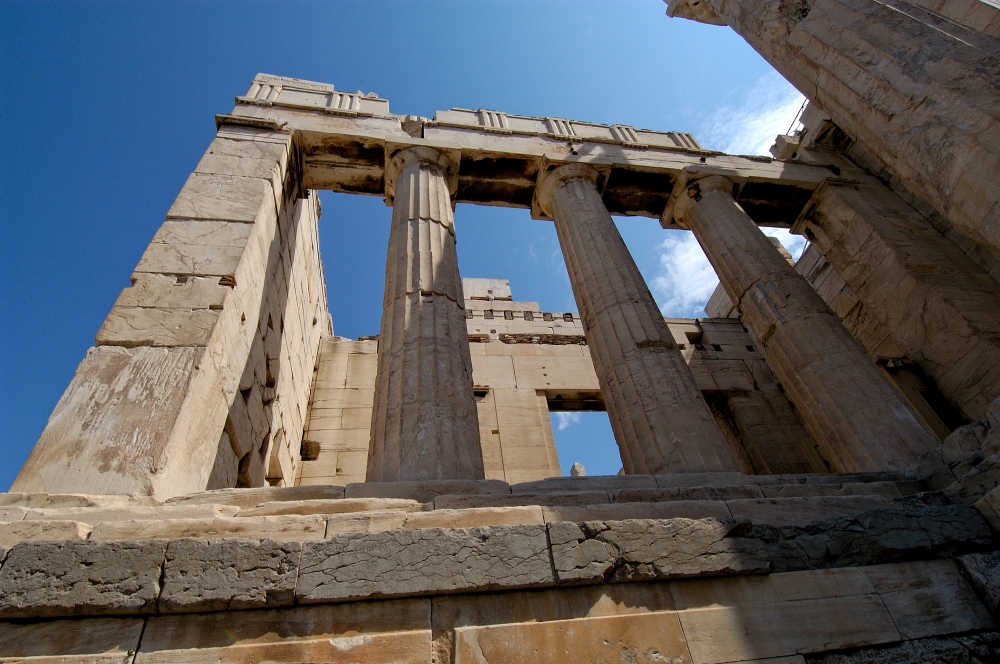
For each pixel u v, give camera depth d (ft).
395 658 10.75
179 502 14.64
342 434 40.32
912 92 23.35
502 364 47.70
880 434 22.34
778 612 12.67
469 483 16.16
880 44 25.45
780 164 42.24
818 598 13.08
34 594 10.64
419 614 11.39
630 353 23.94
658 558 12.89
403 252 26.50
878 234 36.35
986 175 20.34
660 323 25.59
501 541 12.47
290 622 11.05
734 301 32.76
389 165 34.58
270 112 35.14
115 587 10.89
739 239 33.47
